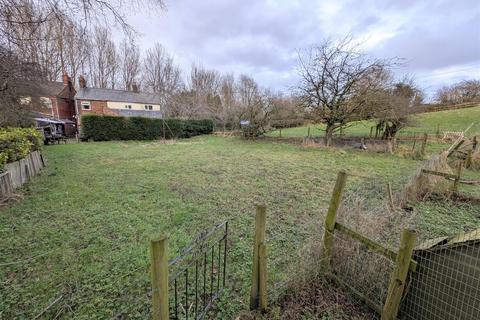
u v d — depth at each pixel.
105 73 32.00
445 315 1.67
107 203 4.64
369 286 2.12
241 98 27.27
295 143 15.24
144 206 4.51
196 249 3.00
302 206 4.64
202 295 2.29
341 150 11.95
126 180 6.34
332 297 2.18
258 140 17.05
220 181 6.38
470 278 1.57
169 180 6.39
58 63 8.20
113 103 27.05
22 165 5.95
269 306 2.11
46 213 4.17
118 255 2.93
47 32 4.47
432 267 1.74
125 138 17.66
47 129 18.36
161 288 1.33
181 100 29.58
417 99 14.84
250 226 3.77
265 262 1.95
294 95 14.37
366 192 5.04
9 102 8.39
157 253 1.27
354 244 2.21
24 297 2.27
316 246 2.37
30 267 2.71
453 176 5.18
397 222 3.06
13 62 6.12
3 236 3.40
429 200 4.99
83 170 7.50
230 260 2.86
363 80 12.20
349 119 13.32
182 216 4.07
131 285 2.43
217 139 18.33
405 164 8.91
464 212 4.45
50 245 3.17
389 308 1.78
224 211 4.34
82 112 25.38
